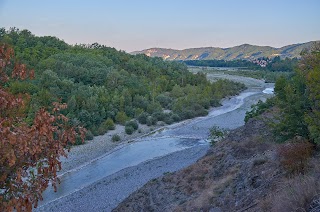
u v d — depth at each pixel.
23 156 5.70
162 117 59.03
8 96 5.90
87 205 24.73
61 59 72.94
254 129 27.41
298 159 14.64
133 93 66.44
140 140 46.34
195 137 47.28
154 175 30.12
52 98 45.75
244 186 17.31
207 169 23.22
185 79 92.12
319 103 13.77
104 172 32.91
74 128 6.98
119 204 23.64
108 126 51.47
